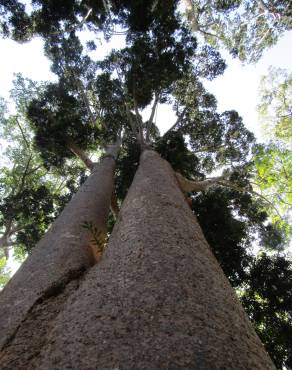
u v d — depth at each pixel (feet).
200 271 6.77
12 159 51.52
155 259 6.95
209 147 42.22
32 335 5.84
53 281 7.91
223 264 26.58
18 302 7.22
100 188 17.35
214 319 5.20
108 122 40.16
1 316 6.84
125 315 5.14
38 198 35.83
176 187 13.84
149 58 34.47
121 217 10.61
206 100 42.22
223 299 6.07
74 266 8.87
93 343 4.58
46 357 4.66
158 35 34.37
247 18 43.50
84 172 40.22
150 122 35.83
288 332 22.24
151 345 4.40
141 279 6.20
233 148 42.09
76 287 7.86
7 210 35.63
